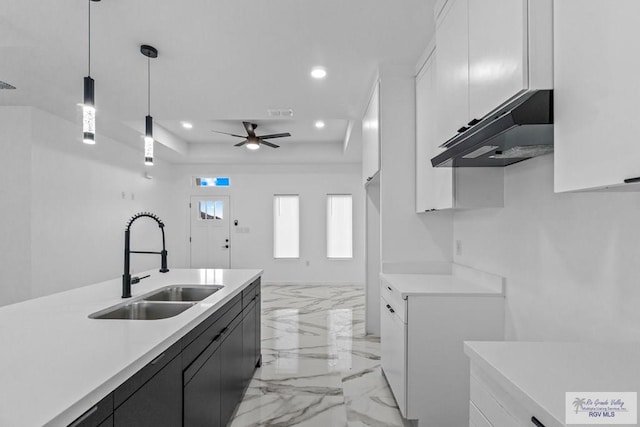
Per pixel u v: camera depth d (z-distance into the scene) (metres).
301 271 7.46
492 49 1.31
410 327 2.06
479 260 2.40
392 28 2.29
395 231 2.85
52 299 1.96
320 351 3.53
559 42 1.05
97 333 1.32
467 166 2.06
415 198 2.85
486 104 1.37
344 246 7.45
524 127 1.14
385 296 2.72
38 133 3.88
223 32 2.32
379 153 2.92
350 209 7.46
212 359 1.84
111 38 2.39
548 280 1.68
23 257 3.77
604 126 0.86
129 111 3.96
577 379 0.94
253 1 2.00
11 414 0.75
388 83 2.86
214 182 7.57
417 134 2.78
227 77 3.04
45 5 2.01
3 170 3.78
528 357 1.10
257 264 7.49
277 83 3.18
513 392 0.91
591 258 1.41
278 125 5.62
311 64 2.80
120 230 5.50
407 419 2.11
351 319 4.71
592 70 0.91
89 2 1.99
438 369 2.06
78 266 4.52
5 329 1.38
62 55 2.63
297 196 7.50
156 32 2.32
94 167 4.85
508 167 2.05
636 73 0.77
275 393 2.64
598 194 1.37
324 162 7.30
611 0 0.84
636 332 1.21
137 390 1.10
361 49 2.57
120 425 1.00
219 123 5.46
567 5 1.01
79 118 4.23
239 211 7.53
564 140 1.02
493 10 1.30
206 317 1.70
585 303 1.44
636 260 1.20
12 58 2.68
